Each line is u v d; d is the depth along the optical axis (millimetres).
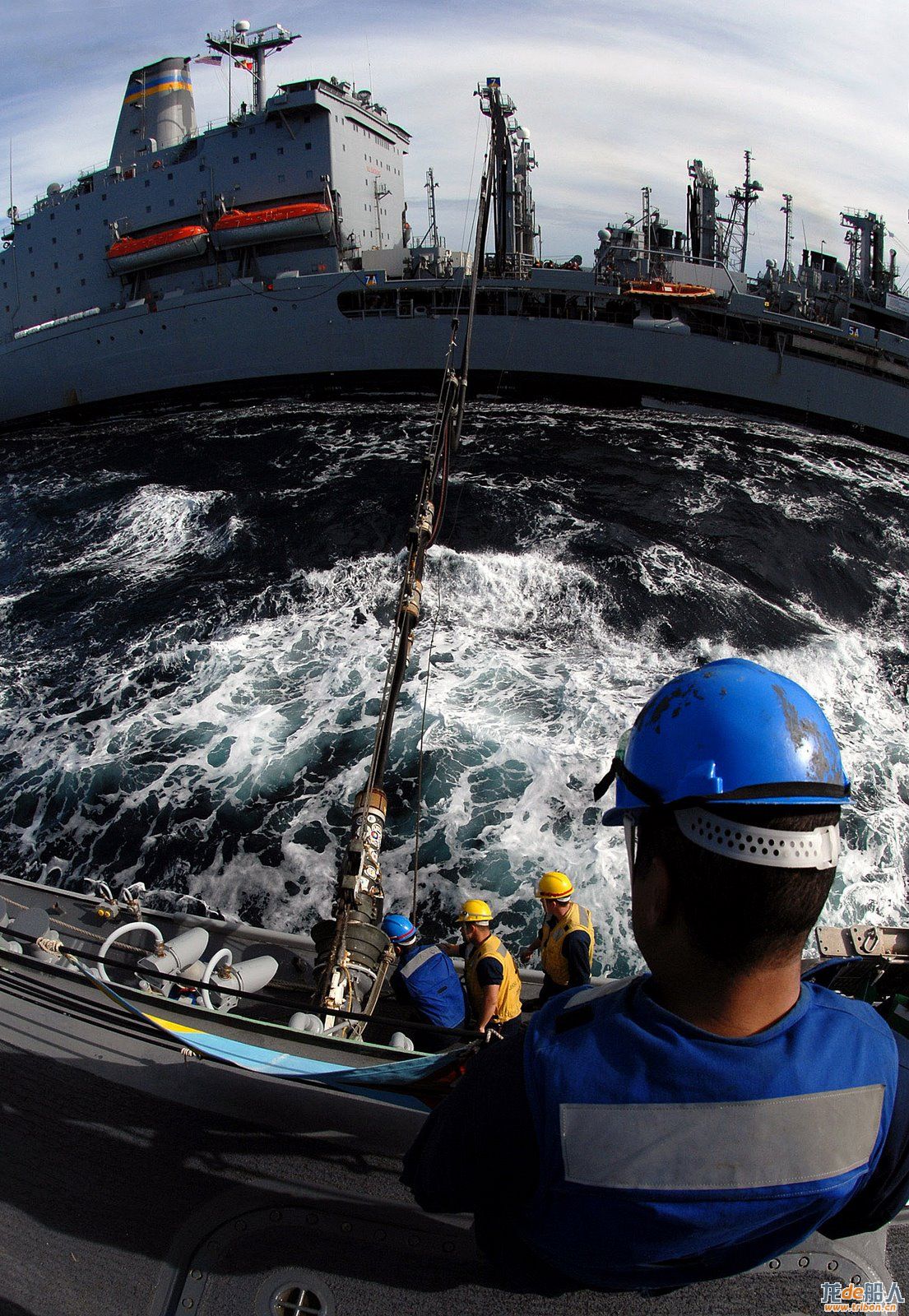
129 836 11422
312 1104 2162
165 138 42656
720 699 1034
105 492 27344
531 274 35656
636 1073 989
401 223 44500
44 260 43500
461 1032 2168
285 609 17641
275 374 38719
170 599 18594
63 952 2643
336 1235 1888
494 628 16828
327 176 38469
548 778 11859
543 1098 1016
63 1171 2057
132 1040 2387
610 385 36875
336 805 11656
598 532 21578
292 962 4281
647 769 1051
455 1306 1769
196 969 3451
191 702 14289
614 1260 1068
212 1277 1854
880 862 11016
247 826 11398
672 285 35000
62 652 16641
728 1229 977
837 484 27562
